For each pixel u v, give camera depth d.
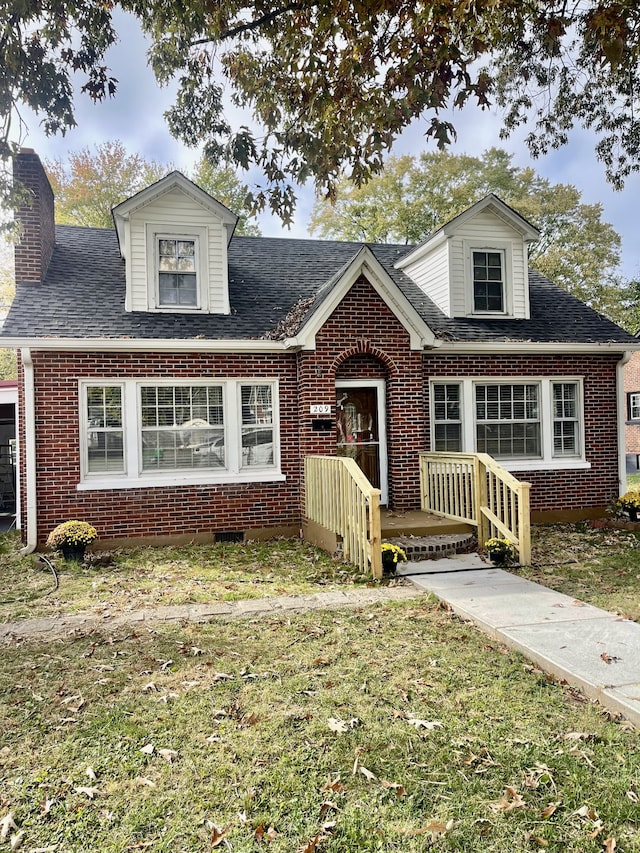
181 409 9.89
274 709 3.98
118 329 9.61
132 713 3.97
